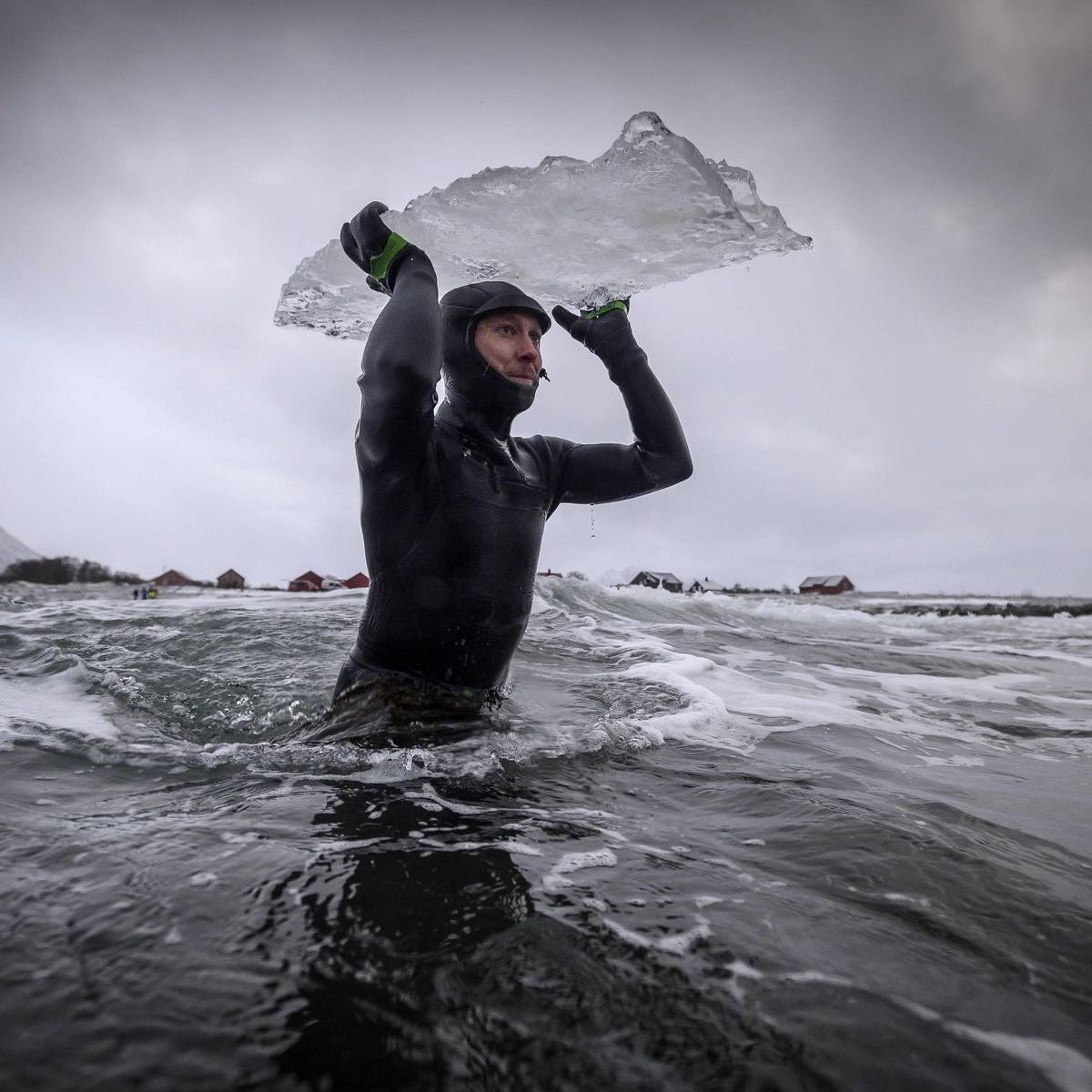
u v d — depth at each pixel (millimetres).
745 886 1486
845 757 2730
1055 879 1604
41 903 1300
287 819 1807
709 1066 934
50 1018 968
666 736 2893
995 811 2131
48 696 3547
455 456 2883
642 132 2422
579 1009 1045
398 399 2410
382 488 2658
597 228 2721
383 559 2818
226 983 1071
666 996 1086
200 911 1289
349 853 1589
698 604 10430
